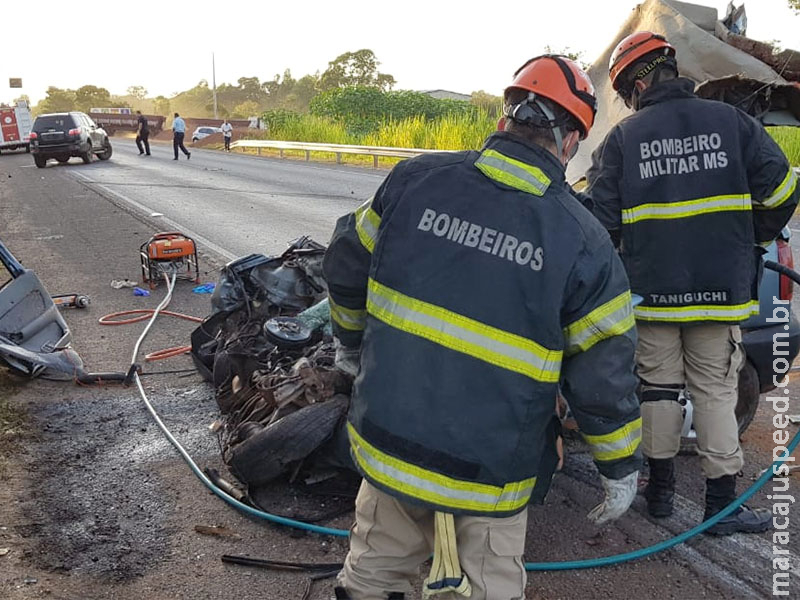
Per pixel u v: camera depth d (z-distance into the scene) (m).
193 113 185.75
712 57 4.21
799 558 3.36
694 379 3.48
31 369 5.33
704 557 3.36
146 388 5.33
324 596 3.08
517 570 2.15
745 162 3.21
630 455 2.13
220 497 3.84
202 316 7.14
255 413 4.15
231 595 3.08
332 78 135.50
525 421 2.02
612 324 2.03
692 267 3.29
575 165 4.85
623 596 3.09
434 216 2.10
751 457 4.33
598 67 4.86
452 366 2.01
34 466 4.14
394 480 2.06
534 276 1.99
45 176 21.84
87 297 7.68
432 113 43.59
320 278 5.44
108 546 3.41
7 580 3.10
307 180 20.03
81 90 160.38
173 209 14.03
